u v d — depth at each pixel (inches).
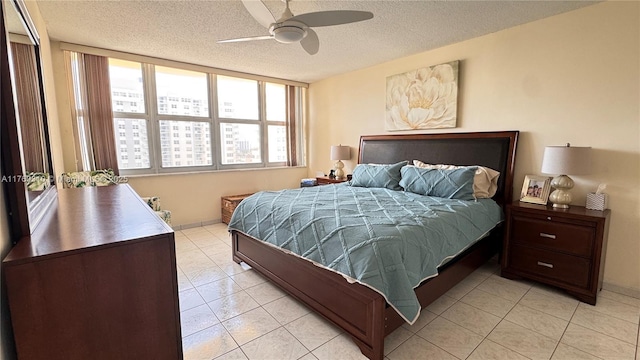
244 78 184.4
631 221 94.6
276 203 103.4
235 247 119.9
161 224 50.9
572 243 93.0
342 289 73.0
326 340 74.5
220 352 70.2
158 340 46.3
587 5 98.0
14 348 39.5
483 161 124.4
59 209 62.9
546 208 100.0
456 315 84.9
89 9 97.0
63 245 40.3
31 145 56.4
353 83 182.1
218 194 182.5
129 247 42.8
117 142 149.6
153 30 115.0
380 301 64.3
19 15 55.9
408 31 118.2
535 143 113.5
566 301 92.4
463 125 133.6
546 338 74.6
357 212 89.2
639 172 92.6
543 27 108.5
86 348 41.3
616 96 95.3
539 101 111.6
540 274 100.3
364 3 94.4
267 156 205.6
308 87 216.1
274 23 80.9
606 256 99.2
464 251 97.0
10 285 36.1
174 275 46.8
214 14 101.3
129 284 43.4
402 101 154.2
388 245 67.4
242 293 97.7
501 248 113.7
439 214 89.3
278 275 96.1
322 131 207.9
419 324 80.7
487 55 123.6
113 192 87.5
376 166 148.4
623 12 92.5
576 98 103.1
